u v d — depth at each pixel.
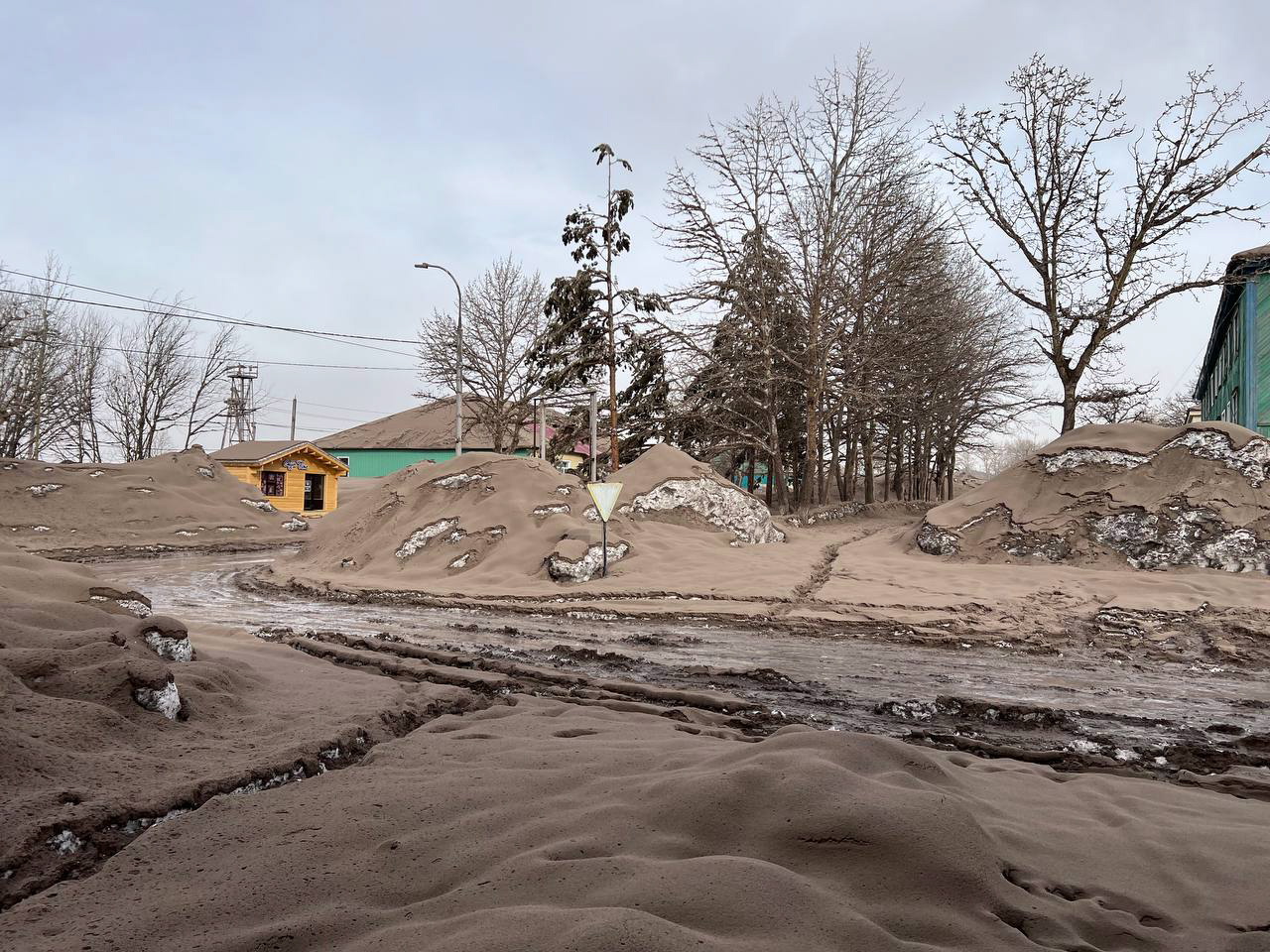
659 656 9.27
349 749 4.66
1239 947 2.51
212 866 2.89
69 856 3.04
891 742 3.94
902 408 37.81
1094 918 2.66
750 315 33.16
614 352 33.16
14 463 30.20
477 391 45.28
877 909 2.58
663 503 19.78
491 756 4.30
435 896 2.66
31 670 4.47
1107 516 16.22
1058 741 6.02
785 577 14.95
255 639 9.02
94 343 52.62
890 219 33.53
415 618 12.35
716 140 33.22
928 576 14.84
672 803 3.23
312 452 47.97
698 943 2.20
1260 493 15.52
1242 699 7.45
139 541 27.86
